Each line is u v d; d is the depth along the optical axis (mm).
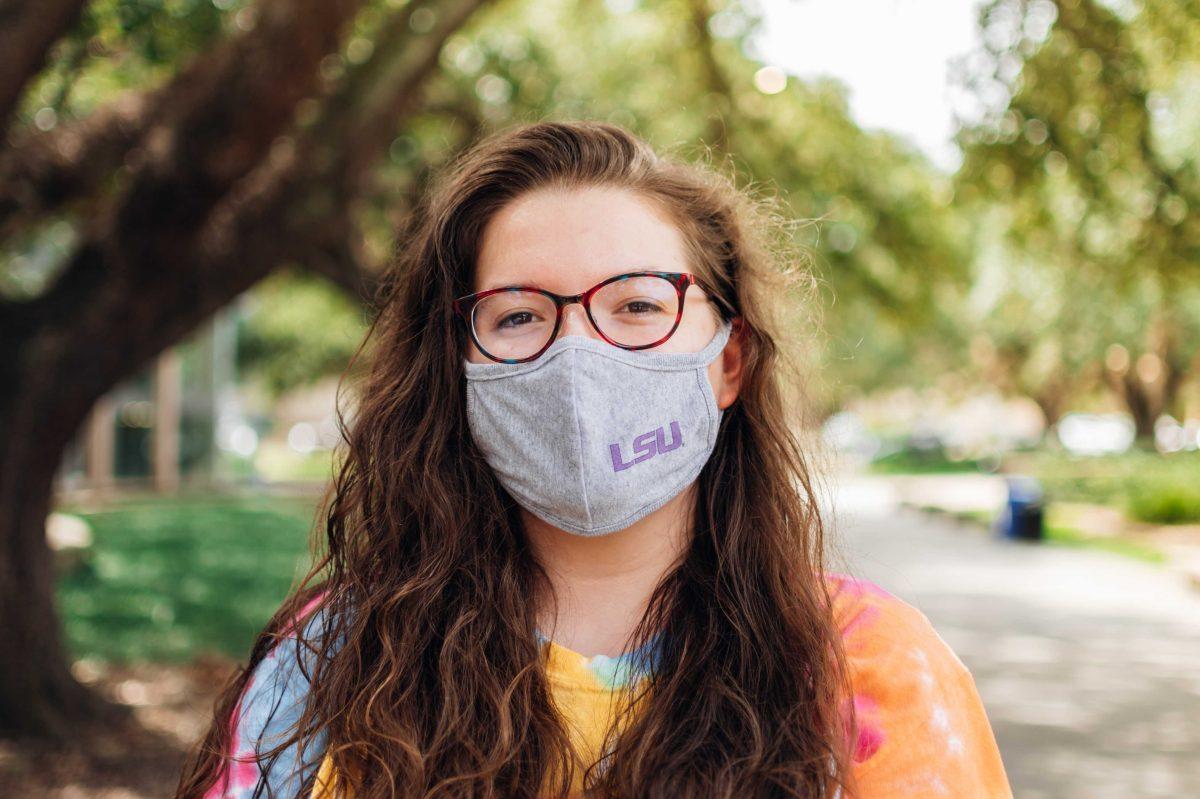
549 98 10125
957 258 12156
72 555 12086
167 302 5867
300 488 29281
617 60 10320
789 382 1808
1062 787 6062
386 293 1867
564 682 1368
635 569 1476
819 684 1323
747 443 1570
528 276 1438
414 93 6355
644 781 1273
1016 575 15070
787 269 1933
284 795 1404
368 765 1366
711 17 9195
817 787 1258
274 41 4934
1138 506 21734
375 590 1499
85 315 5820
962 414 67562
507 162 1519
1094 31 6891
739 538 1486
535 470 1425
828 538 1855
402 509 1555
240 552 14906
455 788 1316
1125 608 12297
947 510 25062
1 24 4500
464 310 1503
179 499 24234
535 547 1511
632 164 1512
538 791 1314
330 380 40688
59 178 5336
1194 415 44031
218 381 28672
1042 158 7559
